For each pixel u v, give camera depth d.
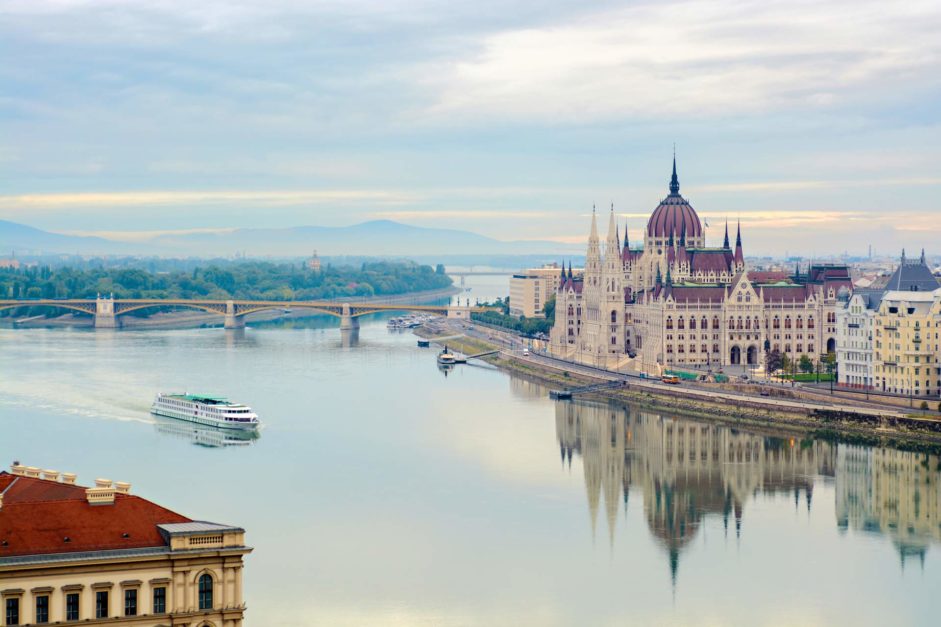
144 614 160.62
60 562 156.88
